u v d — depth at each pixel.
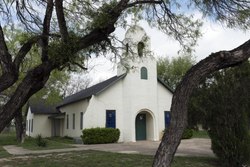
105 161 15.78
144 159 16.45
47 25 9.27
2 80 8.28
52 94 29.33
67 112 38.47
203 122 15.21
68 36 8.89
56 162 15.65
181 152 20.33
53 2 9.34
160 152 7.24
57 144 27.19
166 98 32.72
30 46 9.19
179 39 11.64
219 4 9.72
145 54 13.98
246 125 14.75
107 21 9.28
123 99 31.09
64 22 8.97
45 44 9.10
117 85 31.12
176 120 7.42
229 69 14.85
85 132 28.02
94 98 30.00
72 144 28.00
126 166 14.47
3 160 16.98
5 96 25.73
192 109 14.96
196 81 7.72
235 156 14.60
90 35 9.32
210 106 14.87
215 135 15.06
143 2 10.38
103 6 9.66
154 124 31.30
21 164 15.34
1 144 28.70
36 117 41.66
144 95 31.03
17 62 8.72
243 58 7.84
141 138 31.91
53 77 26.83
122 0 9.68
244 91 14.60
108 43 10.50
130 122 30.14
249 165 14.71
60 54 8.62
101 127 29.55
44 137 40.19
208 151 20.97
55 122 42.44
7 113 8.05
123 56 12.34
